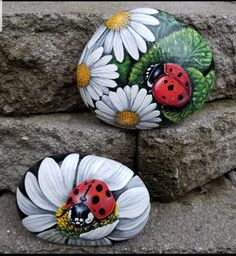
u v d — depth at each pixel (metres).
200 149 0.33
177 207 0.32
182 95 0.29
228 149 0.35
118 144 0.31
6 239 0.29
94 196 0.26
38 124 0.32
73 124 0.32
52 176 0.27
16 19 0.31
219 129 0.34
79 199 0.26
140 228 0.28
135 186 0.27
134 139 0.31
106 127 0.31
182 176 0.32
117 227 0.27
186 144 0.31
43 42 0.32
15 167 0.33
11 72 0.32
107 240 0.27
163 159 0.31
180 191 0.33
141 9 0.30
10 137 0.32
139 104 0.29
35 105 0.33
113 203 0.26
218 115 0.34
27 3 0.41
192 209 0.32
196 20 0.34
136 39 0.28
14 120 0.32
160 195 0.32
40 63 0.32
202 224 0.30
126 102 0.29
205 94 0.30
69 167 0.27
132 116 0.30
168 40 0.29
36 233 0.28
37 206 0.27
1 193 0.34
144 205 0.27
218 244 0.29
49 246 0.28
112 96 0.29
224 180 0.36
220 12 0.36
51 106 0.33
